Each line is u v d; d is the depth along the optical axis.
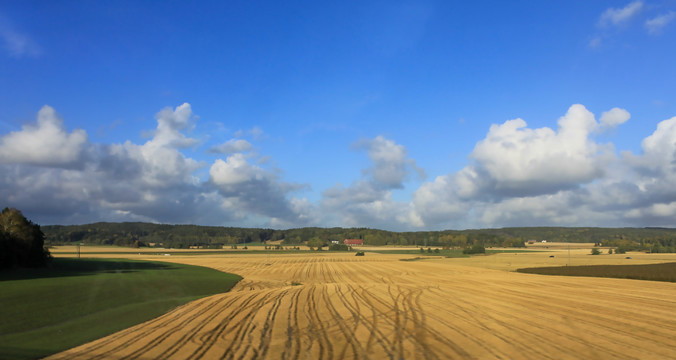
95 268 52.81
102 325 17.31
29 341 14.14
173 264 71.75
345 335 15.25
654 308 21.94
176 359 12.01
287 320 18.69
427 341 14.15
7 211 46.34
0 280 32.59
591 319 18.44
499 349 12.98
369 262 88.81
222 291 34.91
